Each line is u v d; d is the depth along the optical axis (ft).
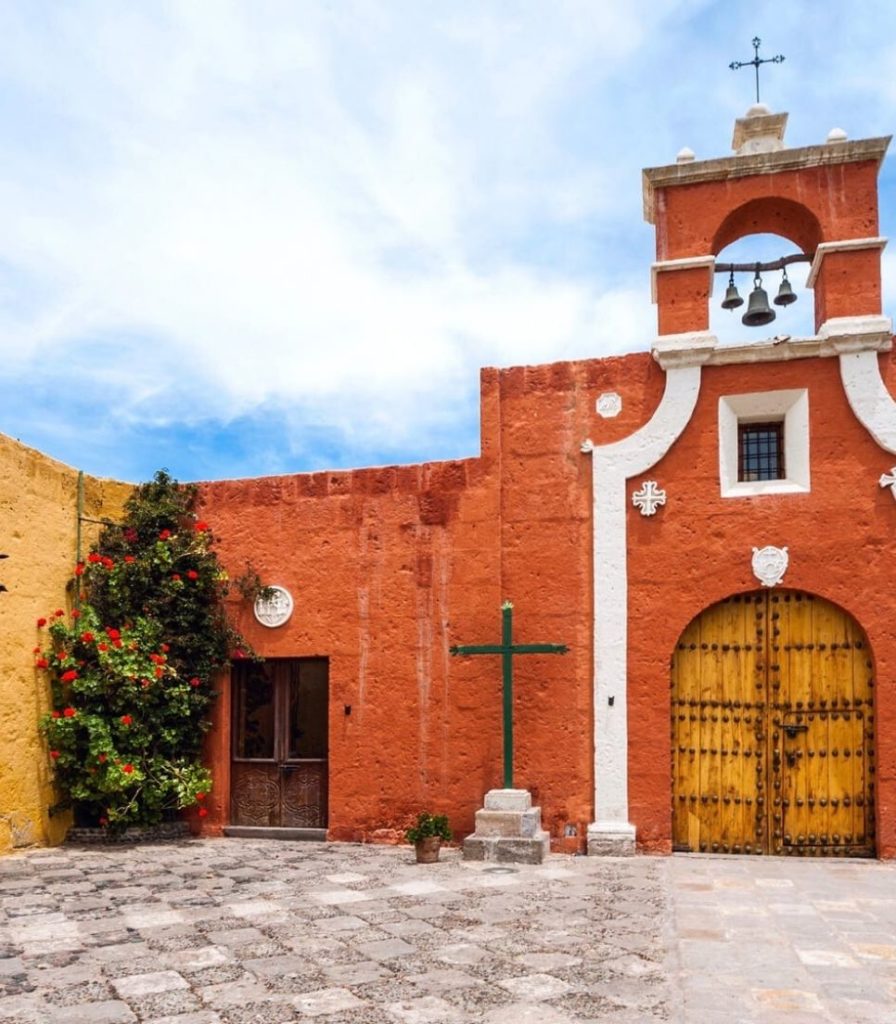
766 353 32.78
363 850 33.47
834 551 31.58
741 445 33.88
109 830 35.09
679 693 32.73
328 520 37.17
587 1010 16.98
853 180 33.22
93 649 35.17
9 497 33.32
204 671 37.06
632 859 31.14
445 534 35.68
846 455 31.91
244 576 37.78
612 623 33.17
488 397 35.86
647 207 35.94
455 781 34.42
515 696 33.88
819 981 18.54
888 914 23.70
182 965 19.69
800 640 32.07
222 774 37.17
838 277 32.60
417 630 35.53
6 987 18.34
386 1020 16.56
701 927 22.47
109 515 38.96
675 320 33.91
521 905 24.72
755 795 31.89
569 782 32.99
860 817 31.14
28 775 33.73
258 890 26.71
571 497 34.40
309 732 37.47
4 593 32.91
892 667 30.66
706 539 32.73
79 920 23.38
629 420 34.14
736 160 33.73
